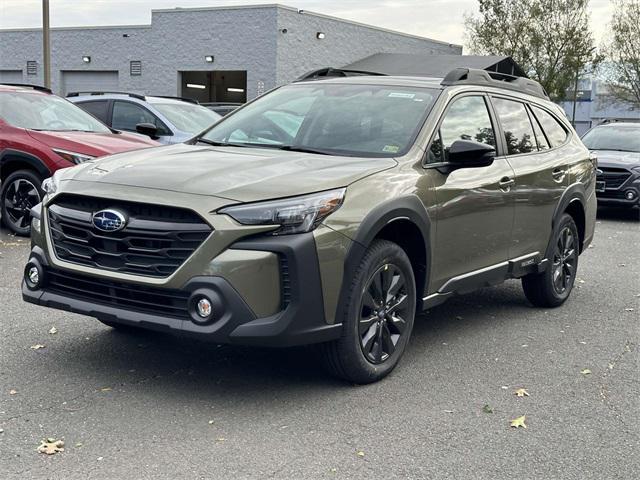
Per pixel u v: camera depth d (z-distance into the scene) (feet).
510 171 19.29
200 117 40.83
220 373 15.72
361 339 14.84
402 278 15.65
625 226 44.65
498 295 24.38
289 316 13.32
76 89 123.34
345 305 14.23
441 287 17.12
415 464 12.07
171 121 38.83
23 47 125.18
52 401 13.96
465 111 18.44
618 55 174.70
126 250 13.70
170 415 13.53
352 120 17.35
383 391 15.14
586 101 265.75
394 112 17.40
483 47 148.66
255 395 14.61
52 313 19.65
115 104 39.42
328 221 13.74
